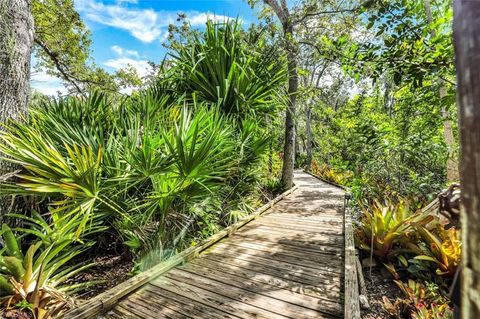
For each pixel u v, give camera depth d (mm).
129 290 1830
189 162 2182
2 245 2230
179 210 2580
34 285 1864
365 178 5336
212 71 4109
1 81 2270
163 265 2160
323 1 6793
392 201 4254
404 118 4969
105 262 2707
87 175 1918
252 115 4234
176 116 3121
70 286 1997
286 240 2910
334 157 10656
